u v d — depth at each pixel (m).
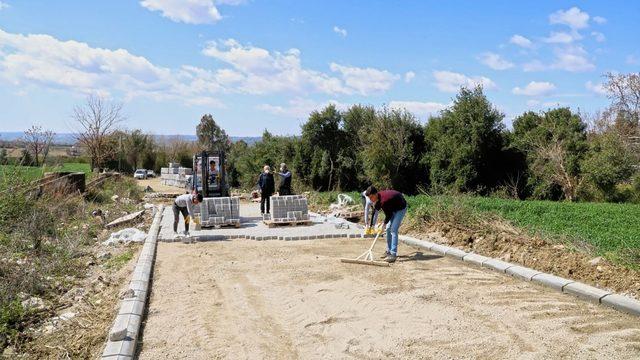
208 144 53.12
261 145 35.47
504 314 6.54
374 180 28.48
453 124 27.34
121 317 6.12
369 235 12.33
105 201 20.38
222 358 5.26
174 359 5.22
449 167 26.62
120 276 8.48
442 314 6.55
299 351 5.45
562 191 26.66
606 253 9.08
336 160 31.05
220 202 13.65
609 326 6.10
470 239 10.72
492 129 26.70
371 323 6.26
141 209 18.39
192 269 8.97
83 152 42.03
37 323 6.50
